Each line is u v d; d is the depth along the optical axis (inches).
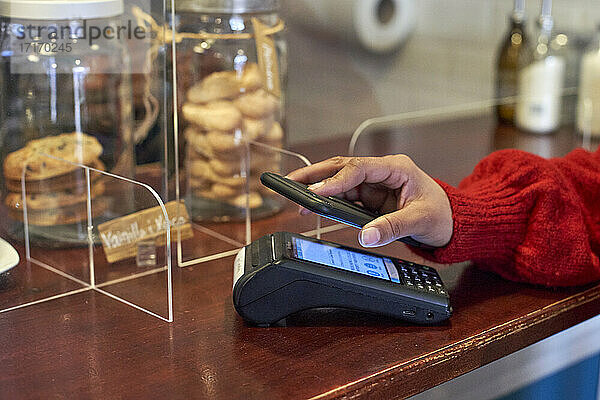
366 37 54.4
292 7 50.3
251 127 35.5
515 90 54.0
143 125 32.3
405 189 27.0
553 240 29.0
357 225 26.1
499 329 26.6
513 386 27.7
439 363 24.8
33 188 31.4
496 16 61.6
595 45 51.4
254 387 23.0
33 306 28.3
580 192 32.0
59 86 31.3
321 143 51.3
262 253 26.5
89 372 23.8
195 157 35.9
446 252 27.8
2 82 31.5
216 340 25.7
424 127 53.3
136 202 27.6
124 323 27.0
